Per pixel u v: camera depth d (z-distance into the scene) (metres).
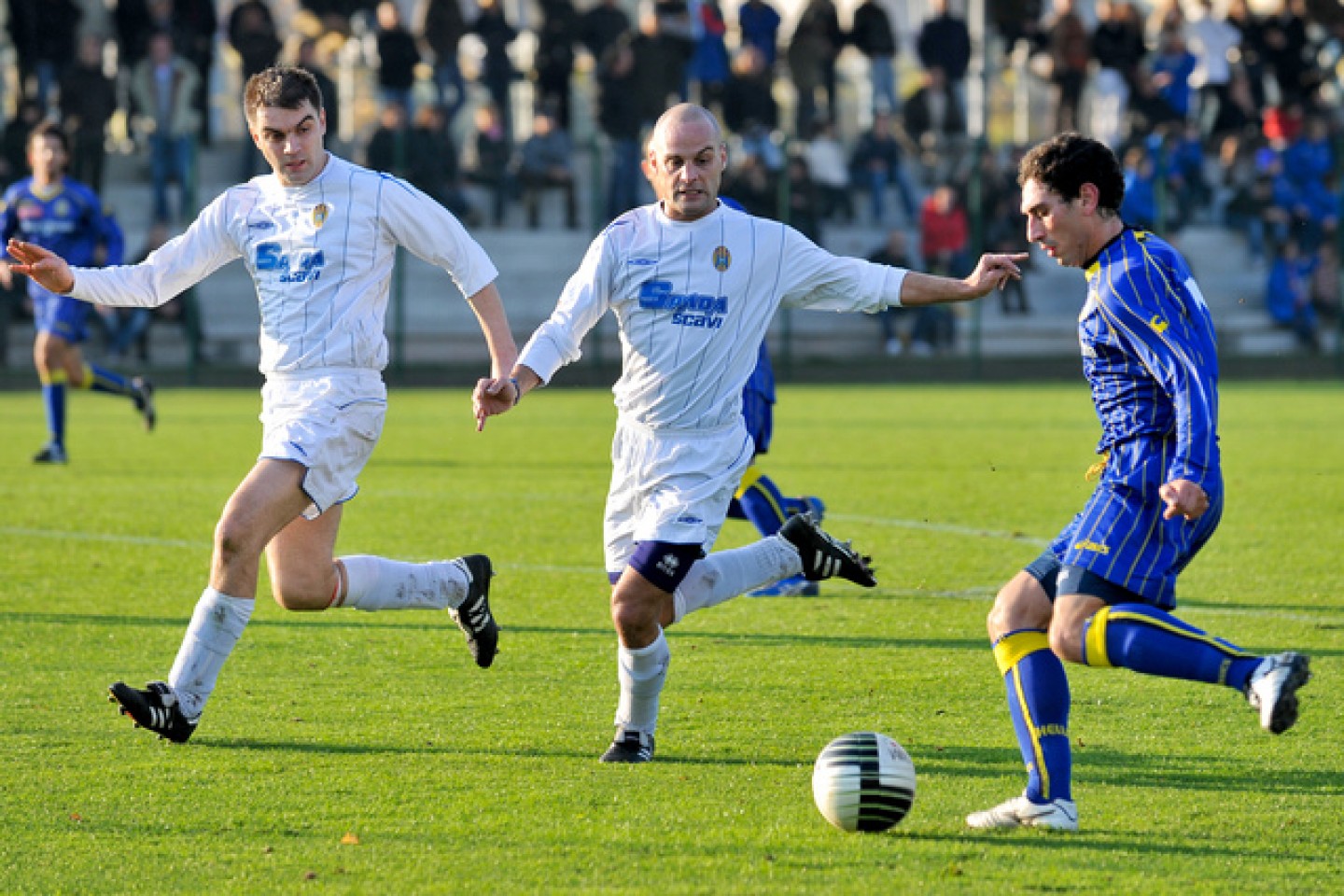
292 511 19.31
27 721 19.98
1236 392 77.19
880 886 14.28
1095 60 94.31
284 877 14.55
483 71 90.62
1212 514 15.73
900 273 18.62
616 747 18.62
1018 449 52.75
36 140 44.81
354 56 97.75
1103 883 14.33
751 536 37.84
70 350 47.94
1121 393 15.74
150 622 26.11
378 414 20.00
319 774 17.84
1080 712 20.61
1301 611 26.84
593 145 84.44
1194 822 16.09
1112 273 15.45
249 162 90.44
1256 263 94.00
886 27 96.19
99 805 16.69
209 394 76.81
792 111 94.88
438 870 14.73
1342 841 15.51
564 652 24.19
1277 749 18.80
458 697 21.41
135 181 92.06
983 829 15.95
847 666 23.22
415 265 90.19
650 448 18.70
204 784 17.44
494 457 50.84
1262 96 97.50
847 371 87.44
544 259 92.44
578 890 14.19
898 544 34.16
